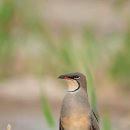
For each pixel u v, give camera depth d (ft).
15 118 49.70
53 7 85.20
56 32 78.13
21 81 58.54
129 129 46.68
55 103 54.39
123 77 58.49
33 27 67.51
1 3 67.05
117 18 79.25
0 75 60.64
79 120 31.91
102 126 38.55
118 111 52.60
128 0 76.64
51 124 36.32
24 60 63.00
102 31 77.30
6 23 66.23
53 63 60.13
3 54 62.59
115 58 59.88
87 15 83.76
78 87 32.19
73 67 58.18
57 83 57.47
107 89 57.77
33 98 55.06
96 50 60.80
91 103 34.47
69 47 60.49
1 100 54.60
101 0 87.25
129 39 61.57
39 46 64.39
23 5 68.08
